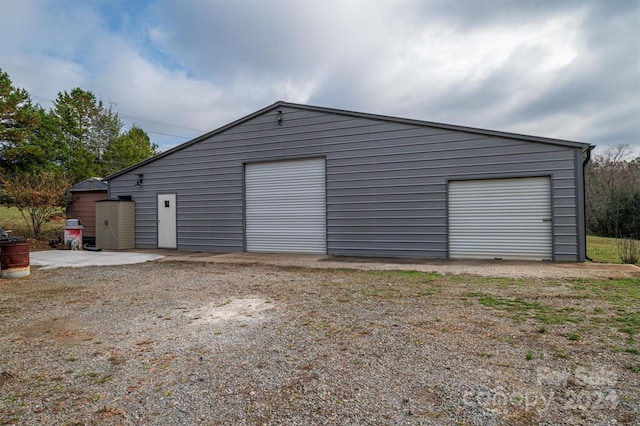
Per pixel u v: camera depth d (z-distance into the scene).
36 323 4.20
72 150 25.41
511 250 8.78
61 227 17.36
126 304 5.07
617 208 19.84
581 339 3.35
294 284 6.35
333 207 10.51
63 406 2.32
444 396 2.34
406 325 3.88
